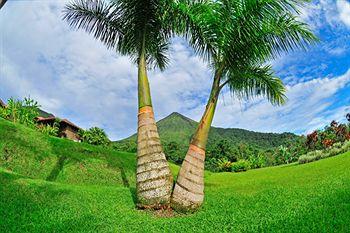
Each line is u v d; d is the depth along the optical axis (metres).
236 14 11.81
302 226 8.01
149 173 12.15
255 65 12.73
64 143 23.73
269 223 8.73
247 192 15.93
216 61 12.64
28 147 21.48
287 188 14.77
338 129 39.94
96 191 14.71
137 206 12.33
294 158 51.28
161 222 10.30
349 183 12.80
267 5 11.37
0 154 20.00
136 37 13.65
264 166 46.28
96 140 47.47
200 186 12.02
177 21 12.57
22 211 10.90
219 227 9.07
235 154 62.22
